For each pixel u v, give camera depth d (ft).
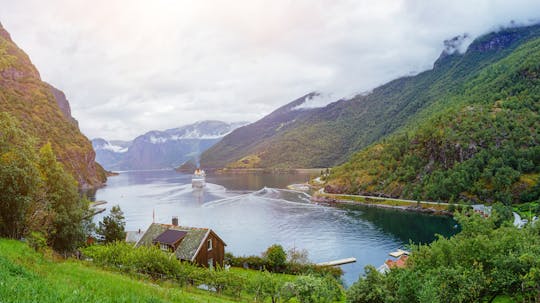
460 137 477.77
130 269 112.06
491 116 498.69
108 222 205.26
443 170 471.62
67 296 36.04
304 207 450.30
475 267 82.99
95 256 121.19
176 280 115.14
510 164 425.28
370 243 273.54
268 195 571.69
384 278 88.99
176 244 168.76
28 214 120.88
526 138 447.01
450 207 391.65
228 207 450.30
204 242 168.96
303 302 108.68
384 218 374.02
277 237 292.81
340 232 310.04
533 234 110.32
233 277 119.14
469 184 422.00
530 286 78.28
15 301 30.78
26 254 70.44
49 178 135.95
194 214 400.67
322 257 239.09
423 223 345.51
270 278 115.24
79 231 143.23
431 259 92.58
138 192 655.76
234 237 293.23
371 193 504.84
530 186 386.73
